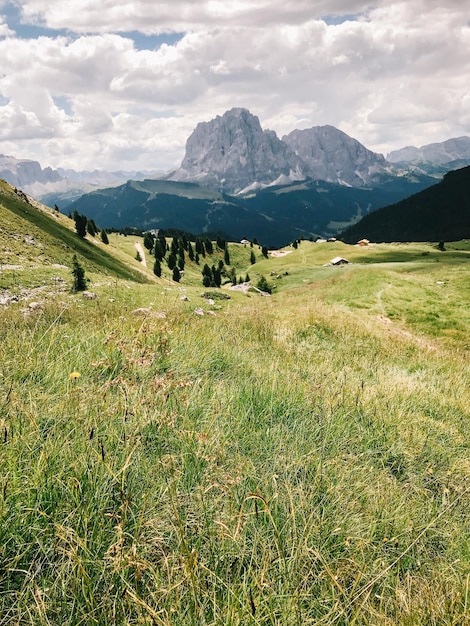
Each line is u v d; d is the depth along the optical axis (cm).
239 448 394
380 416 594
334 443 456
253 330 1430
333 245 18312
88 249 10262
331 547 286
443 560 316
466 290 3784
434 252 15675
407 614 240
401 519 338
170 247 19825
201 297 4191
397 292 3784
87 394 399
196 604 210
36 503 252
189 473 320
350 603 232
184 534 254
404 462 476
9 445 290
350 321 2161
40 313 884
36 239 8294
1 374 422
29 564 229
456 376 1245
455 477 459
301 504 302
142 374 510
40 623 198
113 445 330
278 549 250
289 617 221
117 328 684
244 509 295
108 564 222
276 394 571
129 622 209
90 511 258
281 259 17175
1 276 3716
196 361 650
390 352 1683
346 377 875
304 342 1515
